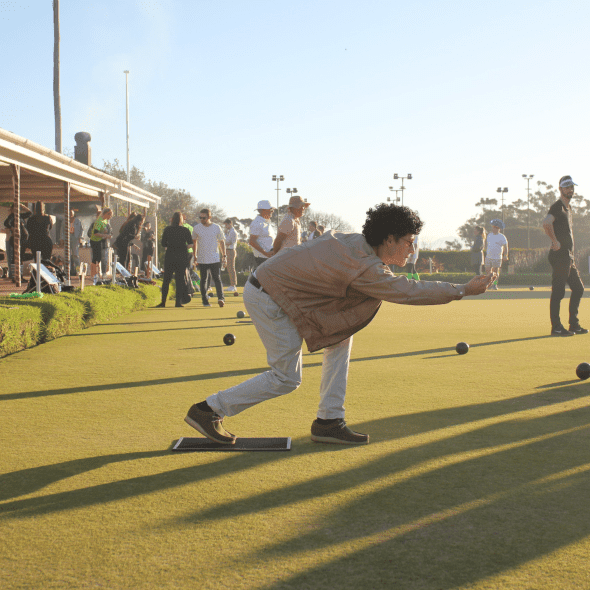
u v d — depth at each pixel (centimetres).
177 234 1359
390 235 314
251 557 214
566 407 432
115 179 1652
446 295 303
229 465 313
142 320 1077
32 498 270
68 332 872
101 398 467
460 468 306
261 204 1151
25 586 195
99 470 306
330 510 255
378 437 361
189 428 384
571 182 830
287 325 332
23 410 429
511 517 246
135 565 209
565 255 848
